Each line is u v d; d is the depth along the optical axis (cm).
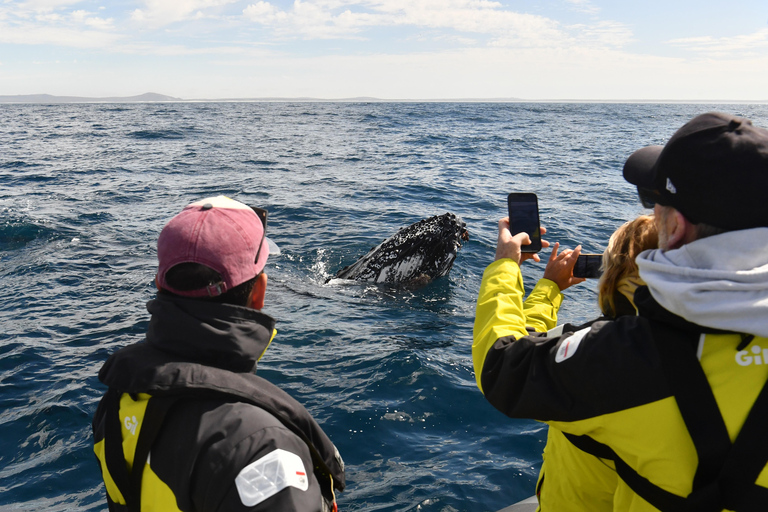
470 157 2478
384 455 446
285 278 908
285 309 762
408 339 667
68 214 1310
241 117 5706
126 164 2209
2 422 491
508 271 212
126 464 172
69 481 418
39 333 679
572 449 201
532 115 6638
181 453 161
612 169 2200
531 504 339
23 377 571
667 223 163
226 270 179
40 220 1227
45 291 823
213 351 174
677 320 147
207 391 165
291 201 1487
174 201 1509
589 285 872
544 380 164
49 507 390
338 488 194
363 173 1997
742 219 143
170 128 4041
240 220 188
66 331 688
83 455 447
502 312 195
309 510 154
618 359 151
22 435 475
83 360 611
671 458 146
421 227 872
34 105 11075
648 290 156
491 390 179
